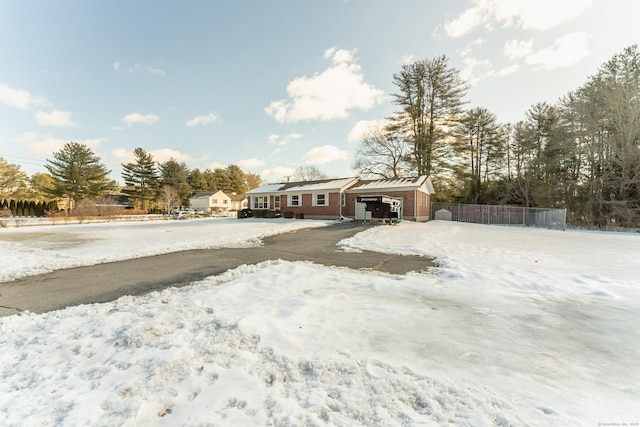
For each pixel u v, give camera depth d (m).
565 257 7.96
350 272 6.39
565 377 2.41
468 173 27.62
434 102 25.61
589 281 5.49
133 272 6.50
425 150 25.08
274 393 2.18
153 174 46.91
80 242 11.79
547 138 24.56
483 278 5.78
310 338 3.08
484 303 4.32
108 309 4.15
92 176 37.38
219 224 20.05
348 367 2.50
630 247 9.86
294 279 5.60
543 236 13.09
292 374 2.42
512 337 3.19
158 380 2.31
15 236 14.23
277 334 3.12
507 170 28.39
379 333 3.25
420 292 4.87
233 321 3.38
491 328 3.43
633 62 19.16
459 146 25.27
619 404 2.04
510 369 2.53
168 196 43.06
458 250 8.98
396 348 2.89
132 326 3.30
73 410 1.97
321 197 22.97
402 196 20.38
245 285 5.11
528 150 25.41
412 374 2.40
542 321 3.66
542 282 5.43
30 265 7.23
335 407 2.03
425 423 1.85
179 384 2.27
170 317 3.58
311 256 8.35
